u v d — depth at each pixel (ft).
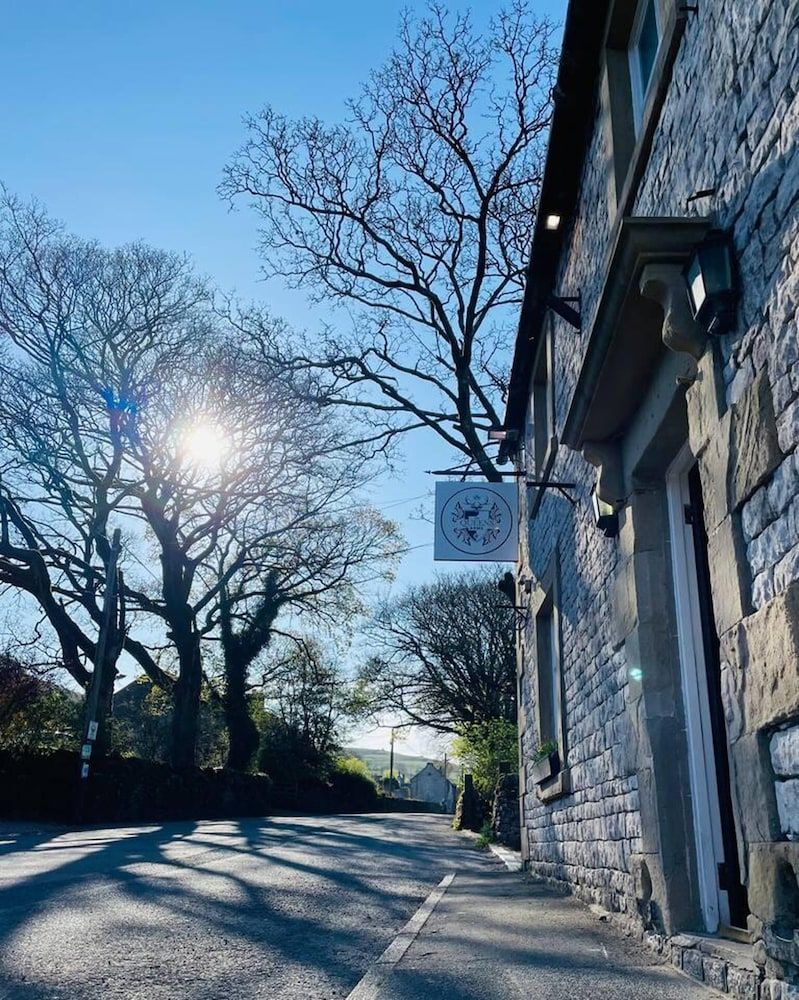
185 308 82.53
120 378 81.10
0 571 78.18
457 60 52.80
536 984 12.53
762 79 10.62
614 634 18.85
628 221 12.22
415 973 13.58
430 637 123.95
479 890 26.40
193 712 89.40
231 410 76.95
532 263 27.89
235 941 17.20
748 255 10.98
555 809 27.07
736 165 11.41
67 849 41.01
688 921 14.48
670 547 16.72
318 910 21.70
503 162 53.47
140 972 14.28
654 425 15.49
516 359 33.53
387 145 54.54
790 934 9.77
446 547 31.65
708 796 15.17
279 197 55.83
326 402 55.88
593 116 21.85
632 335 14.49
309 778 126.00
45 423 77.20
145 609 88.22
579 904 22.12
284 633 101.40
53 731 82.84
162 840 47.80
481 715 119.24
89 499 83.76
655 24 18.54
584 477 22.53
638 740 16.48
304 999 12.60
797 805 9.64
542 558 30.73
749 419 10.78
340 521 94.99
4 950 15.96
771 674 10.07
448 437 54.13
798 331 9.62
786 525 9.93
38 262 78.74
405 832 65.31
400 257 55.47
